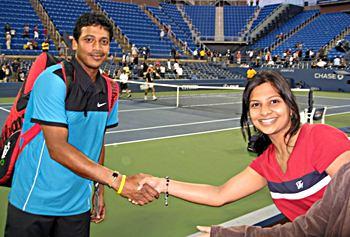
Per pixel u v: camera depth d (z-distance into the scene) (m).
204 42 36.19
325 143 1.70
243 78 28.59
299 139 1.79
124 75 19.67
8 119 2.48
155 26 32.81
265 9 38.97
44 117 2.17
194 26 37.06
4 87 18.64
